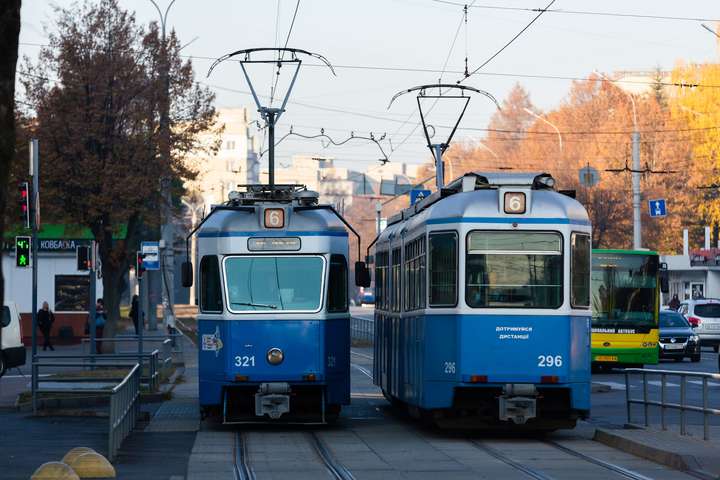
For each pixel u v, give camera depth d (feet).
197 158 395.75
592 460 133.90
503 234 154.92
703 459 124.36
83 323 471.21
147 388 230.07
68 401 205.36
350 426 178.09
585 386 154.92
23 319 469.16
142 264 295.89
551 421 159.43
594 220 635.25
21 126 348.59
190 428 173.06
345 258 170.30
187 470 126.00
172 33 363.35
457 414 157.89
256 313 165.27
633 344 314.14
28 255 219.20
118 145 350.23
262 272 167.32
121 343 428.15
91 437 160.45
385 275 205.57
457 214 155.43
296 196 177.99
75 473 108.78
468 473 122.52
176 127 365.40
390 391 193.47
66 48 349.00
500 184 160.45
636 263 316.40
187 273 169.89
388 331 197.98
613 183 642.63
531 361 152.87
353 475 121.49
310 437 161.58
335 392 166.61
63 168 344.90
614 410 205.67
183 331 568.41
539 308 153.48
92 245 256.93
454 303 154.30
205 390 166.61
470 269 154.30
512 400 151.43
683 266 605.73
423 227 161.48
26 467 127.75
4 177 87.97
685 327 380.58
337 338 167.32
